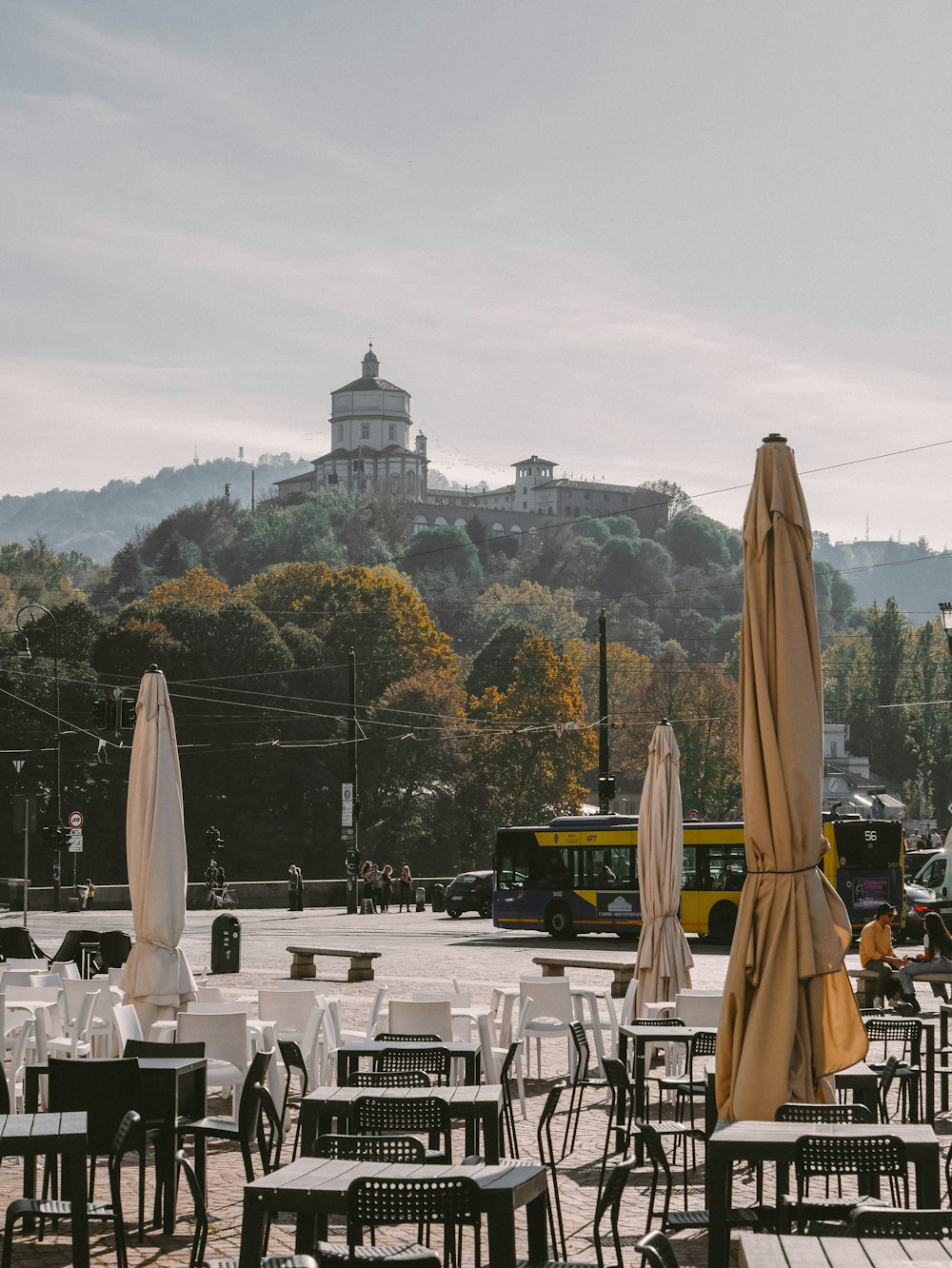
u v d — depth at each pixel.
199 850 100.62
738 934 12.09
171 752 18.64
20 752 90.56
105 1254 11.05
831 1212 9.55
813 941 11.88
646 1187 13.30
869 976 26.83
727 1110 11.94
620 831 49.19
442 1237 11.82
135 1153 15.20
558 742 106.50
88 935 29.72
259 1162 14.59
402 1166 8.91
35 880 94.94
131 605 113.25
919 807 142.00
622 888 48.88
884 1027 16.42
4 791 95.19
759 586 12.30
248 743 103.75
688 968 22.41
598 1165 14.34
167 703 18.77
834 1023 12.35
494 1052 17.97
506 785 105.62
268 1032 16.55
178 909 18.31
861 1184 11.12
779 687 12.12
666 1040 15.64
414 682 110.19
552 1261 9.22
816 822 12.05
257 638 107.94
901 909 45.69
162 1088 11.95
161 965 18.06
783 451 12.45
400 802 106.69
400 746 106.06
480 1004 28.70
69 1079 11.65
